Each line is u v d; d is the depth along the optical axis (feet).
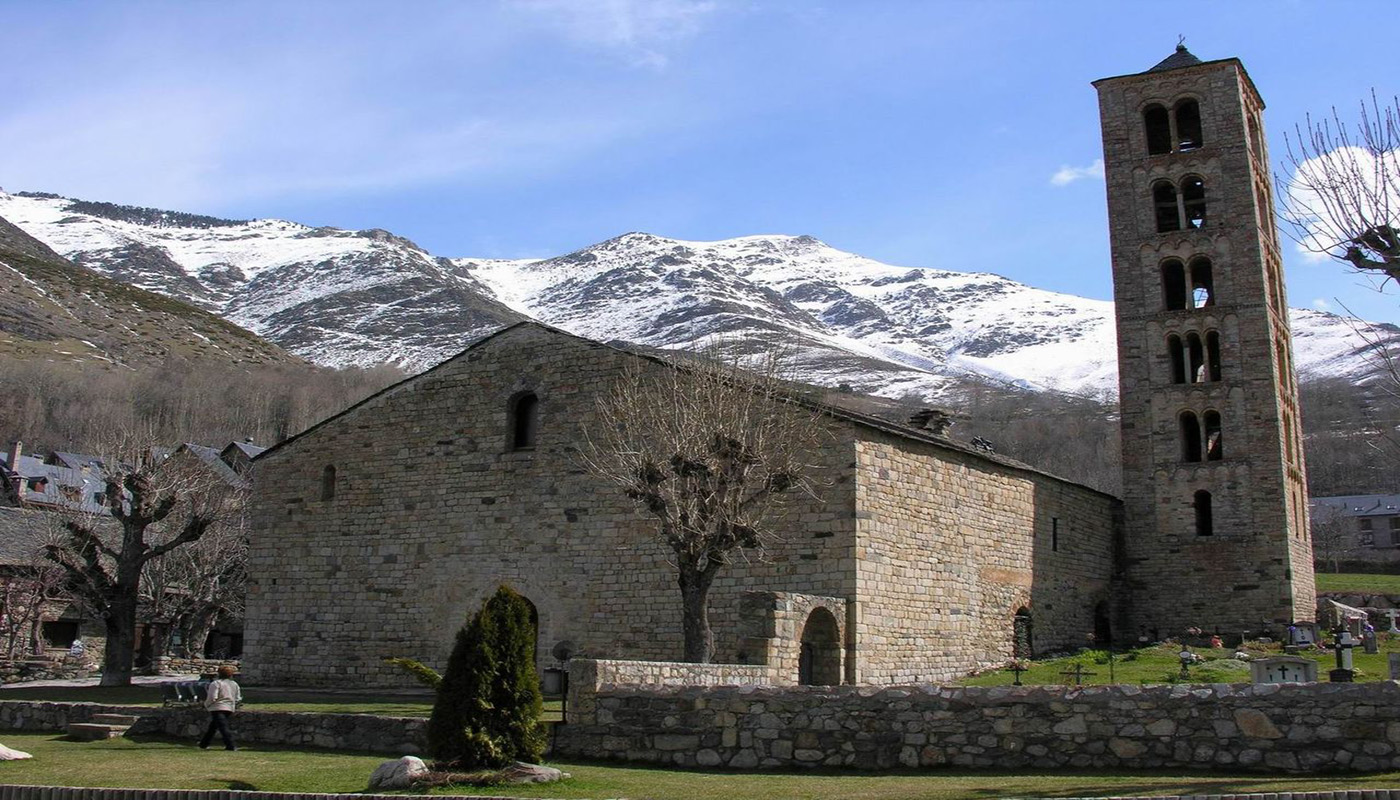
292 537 147.43
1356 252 74.54
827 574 113.70
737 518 107.24
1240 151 177.27
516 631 67.87
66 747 86.74
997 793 55.42
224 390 499.92
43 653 210.59
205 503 192.95
